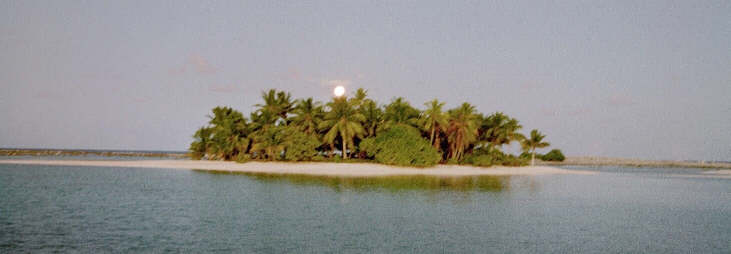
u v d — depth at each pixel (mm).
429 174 64250
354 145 79875
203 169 63281
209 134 77500
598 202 35969
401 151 66750
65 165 67938
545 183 55375
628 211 30984
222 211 26906
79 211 25875
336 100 74500
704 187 54094
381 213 27453
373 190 40406
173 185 41312
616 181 63156
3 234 19422
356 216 26125
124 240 18844
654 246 19969
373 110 75062
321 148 81500
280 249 17906
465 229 22969
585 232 22844
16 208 26312
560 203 34719
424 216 26750
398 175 60438
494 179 59094
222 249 17688
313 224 23344
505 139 84938
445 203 32844
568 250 18844
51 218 23422
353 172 61781
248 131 73188
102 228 21188
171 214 25500
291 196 34656
